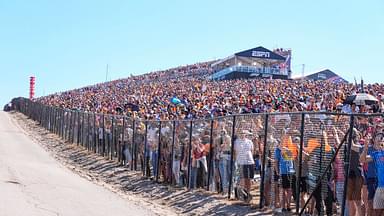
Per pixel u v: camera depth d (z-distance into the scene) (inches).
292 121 484.1
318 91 1295.5
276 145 501.7
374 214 391.2
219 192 610.9
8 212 429.1
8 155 1016.9
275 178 500.1
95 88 3041.3
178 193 666.2
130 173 872.3
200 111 838.5
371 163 397.4
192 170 676.7
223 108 896.9
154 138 803.4
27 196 526.6
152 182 774.5
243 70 2336.4
